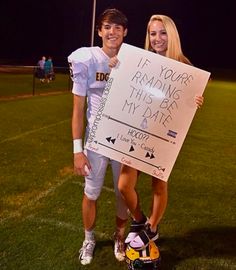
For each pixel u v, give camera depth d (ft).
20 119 29.01
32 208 13.75
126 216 10.85
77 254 11.03
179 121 9.18
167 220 13.64
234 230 13.19
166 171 9.37
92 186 10.16
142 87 9.12
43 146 21.81
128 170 9.63
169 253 11.51
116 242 11.09
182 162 21.21
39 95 45.03
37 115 31.22
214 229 13.17
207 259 11.31
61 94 47.47
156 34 9.46
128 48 9.06
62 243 11.53
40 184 16.06
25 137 23.57
